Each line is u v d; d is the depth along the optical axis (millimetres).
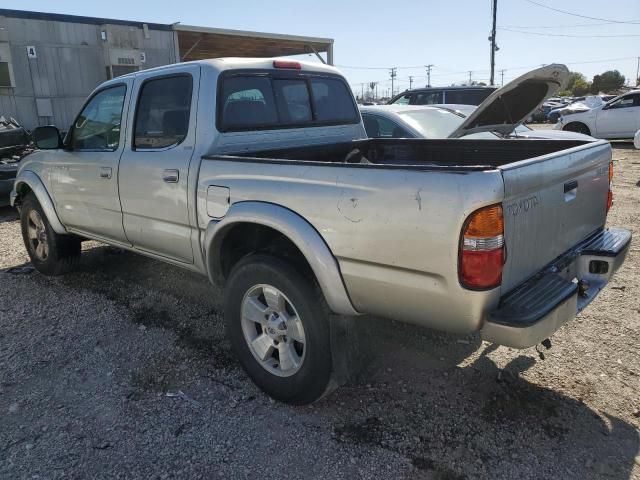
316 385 2930
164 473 2582
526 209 2529
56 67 14625
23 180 5129
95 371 3508
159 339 3943
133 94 3949
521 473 2541
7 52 13664
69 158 4527
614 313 4227
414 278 2449
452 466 2598
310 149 4121
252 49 21625
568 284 2668
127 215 4047
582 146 3188
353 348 2959
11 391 3281
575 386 3227
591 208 3285
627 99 17078
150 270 5445
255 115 3824
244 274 3113
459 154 4355
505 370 3420
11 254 6184
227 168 3199
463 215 2244
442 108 8008
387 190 2455
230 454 2711
